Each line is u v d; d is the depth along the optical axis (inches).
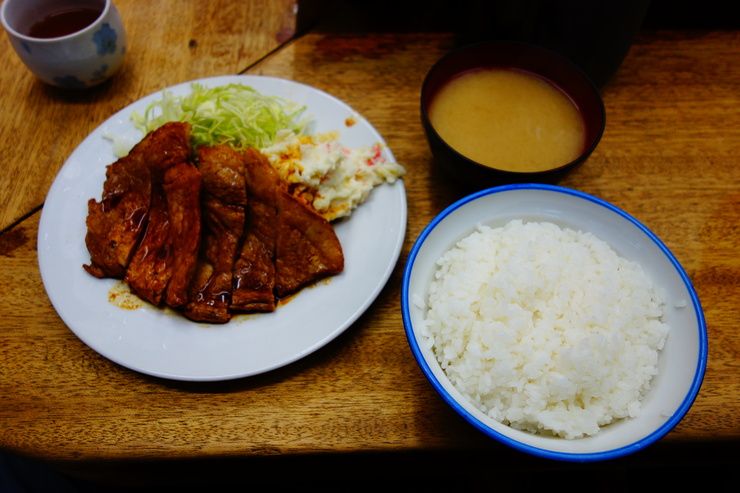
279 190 15.2
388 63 20.0
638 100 19.2
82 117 18.5
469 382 13.0
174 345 14.3
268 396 14.1
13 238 16.2
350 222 16.3
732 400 14.0
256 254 15.6
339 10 21.2
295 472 15.2
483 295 13.8
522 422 12.9
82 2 19.1
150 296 14.7
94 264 15.3
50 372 14.3
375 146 17.0
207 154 15.1
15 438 13.4
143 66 19.6
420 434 13.7
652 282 14.1
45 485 19.8
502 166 16.0
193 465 14.1
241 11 21.0
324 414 13.9
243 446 13.4
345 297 14.9
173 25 20.6
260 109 17.7
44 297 15.3
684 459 14.5
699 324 12.8
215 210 15.2
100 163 17.0
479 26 18.9
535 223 15.0
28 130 18.2
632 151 18.1
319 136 17.1
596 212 14.7
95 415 13.8
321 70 19.7
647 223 16.8
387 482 20.1
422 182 17.6
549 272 13.7
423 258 14.1
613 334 13.1
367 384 14.3
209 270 15.3
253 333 14.5
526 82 17.4
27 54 17.5
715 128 18.6
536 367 12.7
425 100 16.1
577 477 19.6
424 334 13.2
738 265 16.1
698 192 17.4
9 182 17.1
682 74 19.8
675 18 21.0
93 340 14.2
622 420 12.6
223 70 19.6
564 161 16.2
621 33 17.3
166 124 15.8
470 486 19.8
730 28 21.1
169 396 14.0
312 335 14.3
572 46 17.9
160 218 15.7
